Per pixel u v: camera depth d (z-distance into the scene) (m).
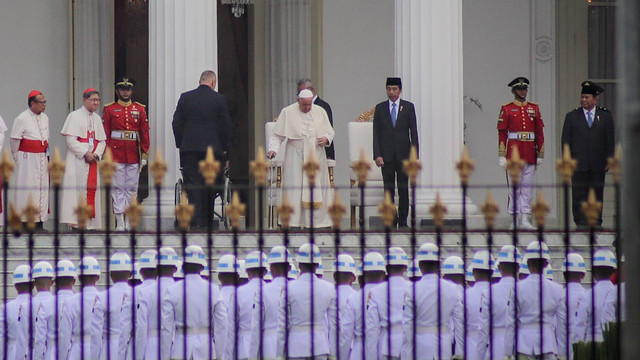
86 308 42.97
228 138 61.78
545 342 42.94
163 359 42.25
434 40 64.94
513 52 83.81
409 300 41.38
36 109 64.81
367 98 83.06
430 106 64.75
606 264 43.78
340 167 82.62
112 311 42.88
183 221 38.00
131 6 81.75
